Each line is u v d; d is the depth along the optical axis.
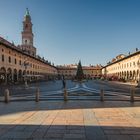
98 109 11.09
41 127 7.36
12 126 7.53
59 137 6.21
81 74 76.06
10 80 47.28
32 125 7.66
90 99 15.57
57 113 9.96
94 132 6.71
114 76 84.06
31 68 66.25
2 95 20.34
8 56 46.09
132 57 61.88
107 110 10.77
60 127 7.34
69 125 7.62
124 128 7.19
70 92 23.09
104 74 122.00
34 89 30.22
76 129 7.07
